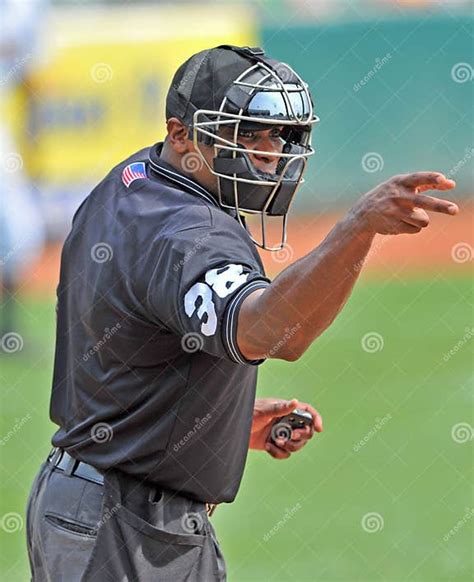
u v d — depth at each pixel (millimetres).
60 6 49344
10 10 42219
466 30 53312
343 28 53594
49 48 47781
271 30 53500
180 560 9555
